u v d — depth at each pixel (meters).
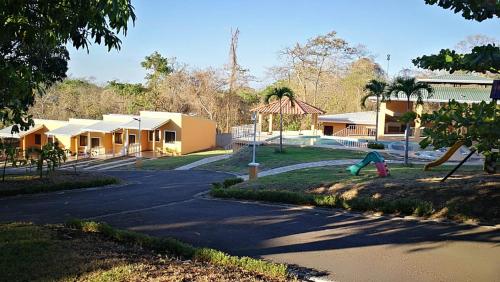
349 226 8.92
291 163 24.23
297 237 8.17
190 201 13.00
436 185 10.67
